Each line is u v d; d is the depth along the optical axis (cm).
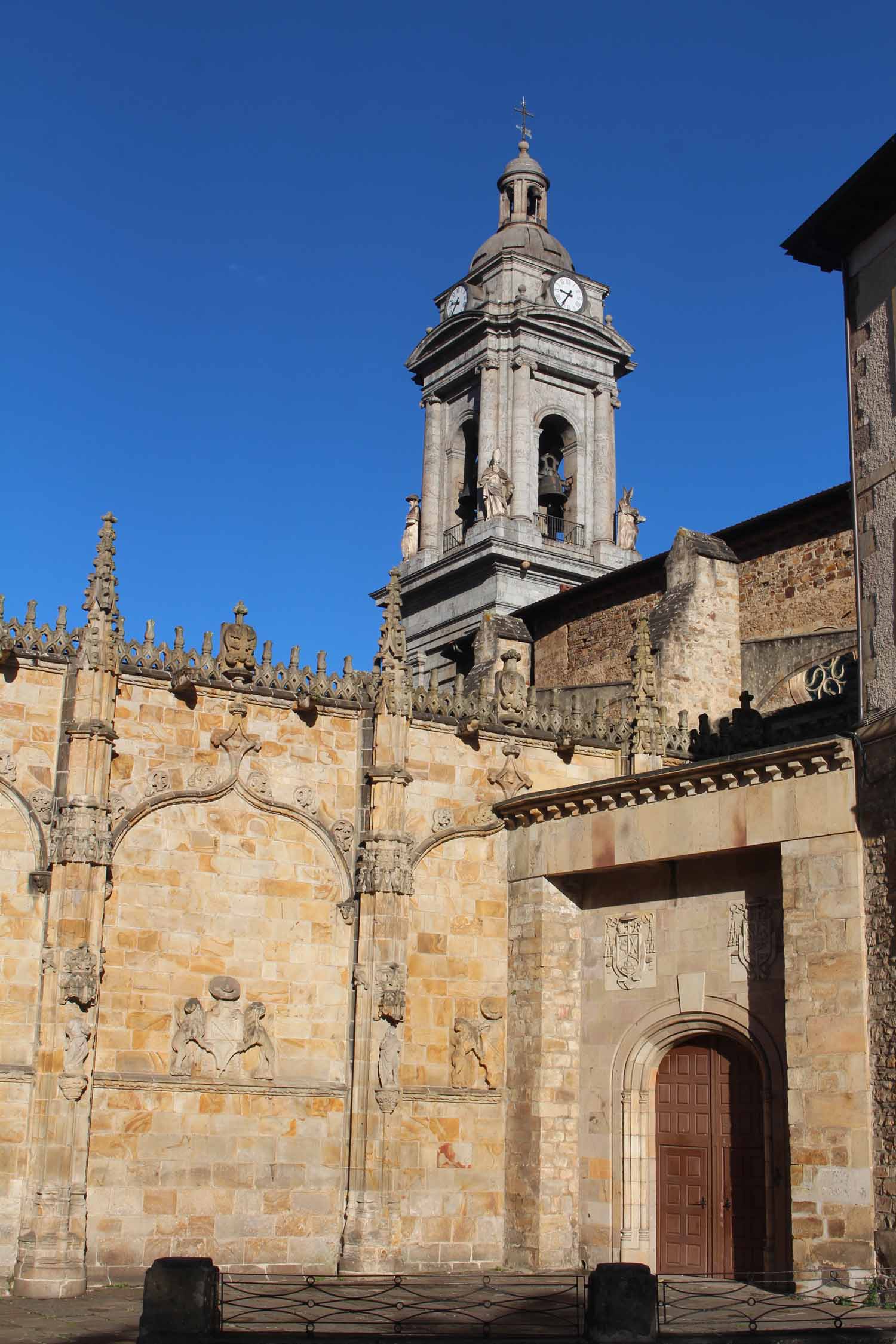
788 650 4750
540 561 7200
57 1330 2552
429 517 7800
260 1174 3397
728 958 3347
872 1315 2531
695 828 3338
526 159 8381
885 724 2952
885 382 3158
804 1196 2920
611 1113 3538
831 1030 2947
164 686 3512
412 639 7681
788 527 4869
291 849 3603
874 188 3134
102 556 3475
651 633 4881
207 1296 1988
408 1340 2052
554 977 3659
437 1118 3603
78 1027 3200
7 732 3347
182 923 3444
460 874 3762
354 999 3569
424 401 8012
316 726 3681
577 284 7856
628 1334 1944
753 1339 2030
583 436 7712
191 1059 3375
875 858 2948
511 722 3903
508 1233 3603
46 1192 3112
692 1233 3384
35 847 3322
